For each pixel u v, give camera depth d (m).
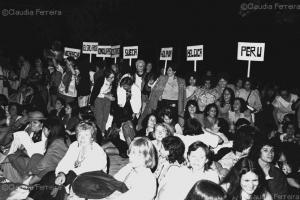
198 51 13.17
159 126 7.65
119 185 6.41
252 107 12.65
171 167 6.39
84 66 14.41
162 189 6.24
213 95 12.03
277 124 13.18
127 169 7.05
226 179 5.90
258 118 12.53
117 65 14.80
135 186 6.12
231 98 11.69
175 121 9.12
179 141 6.65
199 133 8.05
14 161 8.53
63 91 14.88
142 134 9.44
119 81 12.66
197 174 6.17
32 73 17.09
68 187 7.04
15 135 8.88
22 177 8.52
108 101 12.51
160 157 6.95
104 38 23.45
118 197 6.12
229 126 10.71
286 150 7.61
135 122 12.33
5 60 19.11
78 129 7.20
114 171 7.71
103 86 12.56
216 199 4.67
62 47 23.83
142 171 6.20
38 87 15.48
